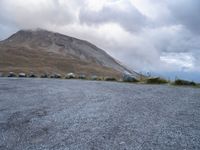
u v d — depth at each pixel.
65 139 7.41
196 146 6.52
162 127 8.20
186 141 6.89
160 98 13.86
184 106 11.47
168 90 17.84
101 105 12.07
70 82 26.58
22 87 20.23
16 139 7.58
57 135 7.79
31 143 7.22
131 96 14.80
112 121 9.10
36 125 8.91
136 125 8.51
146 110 10.75
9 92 16.94
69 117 9.86
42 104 12.54
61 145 6.96
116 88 19.58
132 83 26.11
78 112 10.66
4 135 7.95
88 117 9.78
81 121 9.23
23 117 10.02
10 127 8.77
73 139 7.37
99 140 7.18
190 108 11.02
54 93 16.44
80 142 7.10
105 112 10.55
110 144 6.84
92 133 7.83
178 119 9.16
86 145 6.85
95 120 9.32
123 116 9.79
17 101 13.41
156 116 9.66
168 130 7.87
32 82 26.05
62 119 9.59
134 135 7.48
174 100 13.13
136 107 11.41
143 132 7.74
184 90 17.84
